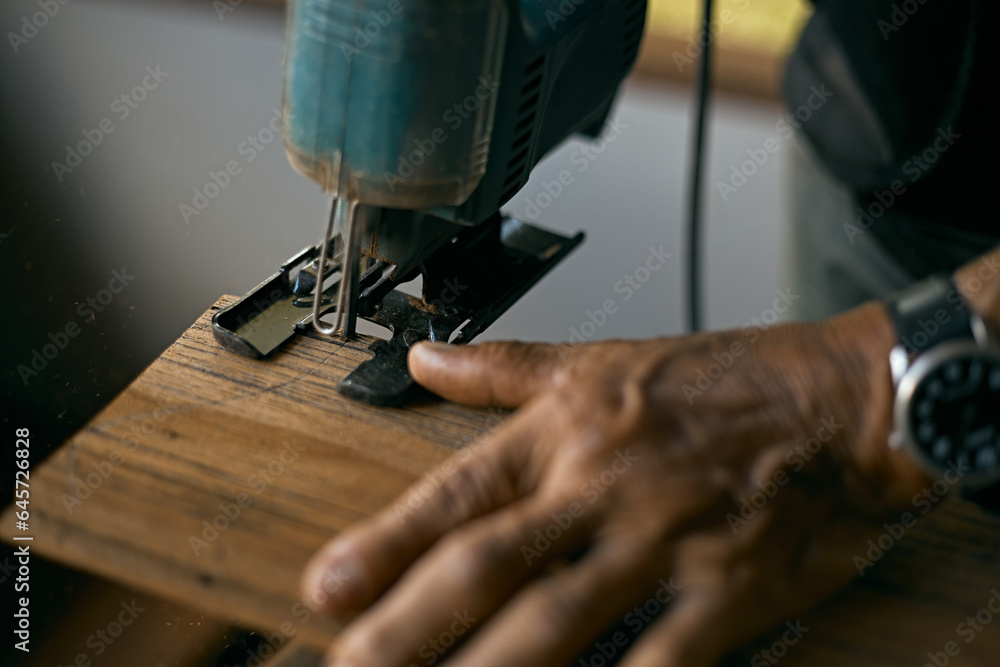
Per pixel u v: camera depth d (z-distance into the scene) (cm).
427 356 67
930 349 56
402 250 68
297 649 74
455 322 74
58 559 55
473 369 66
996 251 59
